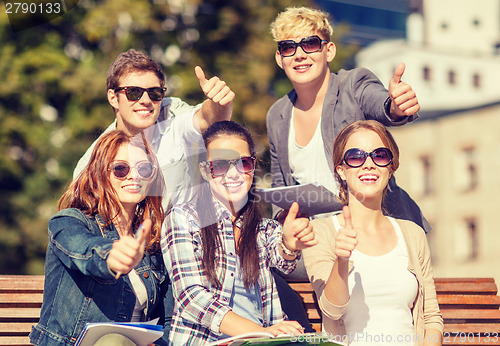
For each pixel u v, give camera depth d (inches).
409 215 228.5
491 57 1309.1
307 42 231.9
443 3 1273.4
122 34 857.5
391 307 183.8
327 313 179.3
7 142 827.4
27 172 842.8
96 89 812.6
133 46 845.8
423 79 1304.1
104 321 173.3
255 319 177.8
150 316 187.6
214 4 876.0
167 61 849.5
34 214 835.4
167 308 187.3
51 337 171.2
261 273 181.3
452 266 1296.8
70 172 824.3
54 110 871.1
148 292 180.4
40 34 837.8
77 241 165.0
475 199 1296.8
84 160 223.6
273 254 181.2
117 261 152.4
